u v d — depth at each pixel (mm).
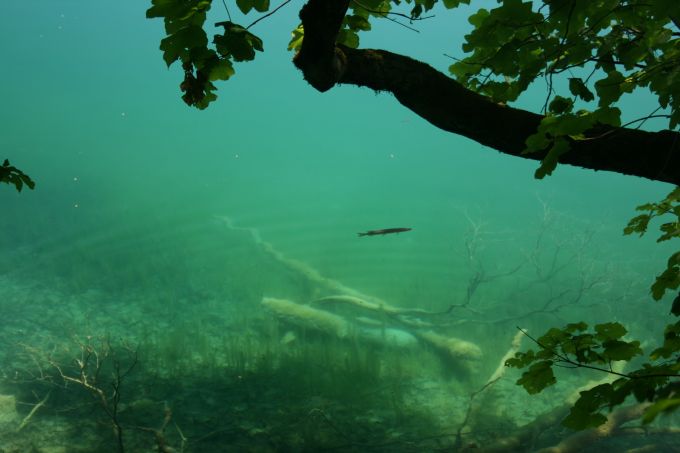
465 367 10461
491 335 12227
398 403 9391
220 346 11281
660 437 8641
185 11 1687
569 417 1598
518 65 2090
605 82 1842
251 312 13062
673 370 1541
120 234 17531
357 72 1865
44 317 11852
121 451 7070
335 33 1562
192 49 1720
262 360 10359
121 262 15094
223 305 13430
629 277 16188
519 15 1974
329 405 9062
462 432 8492
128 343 10883
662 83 1860
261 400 9172
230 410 8844
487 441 8328
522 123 1993
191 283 14469
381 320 12141
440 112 2018
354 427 8602
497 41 2074
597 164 2033
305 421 8445
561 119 1678
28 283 13375
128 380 9617
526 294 14922
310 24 1530
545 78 2021
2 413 8164
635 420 9133
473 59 2457
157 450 7707
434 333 11672
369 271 16125
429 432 8578
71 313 12188
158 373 9930
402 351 11242
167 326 12055
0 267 14023
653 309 13891
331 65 1672
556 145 1708
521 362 1910
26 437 7812
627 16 1989
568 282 15836
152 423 8359
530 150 1738
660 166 1956
